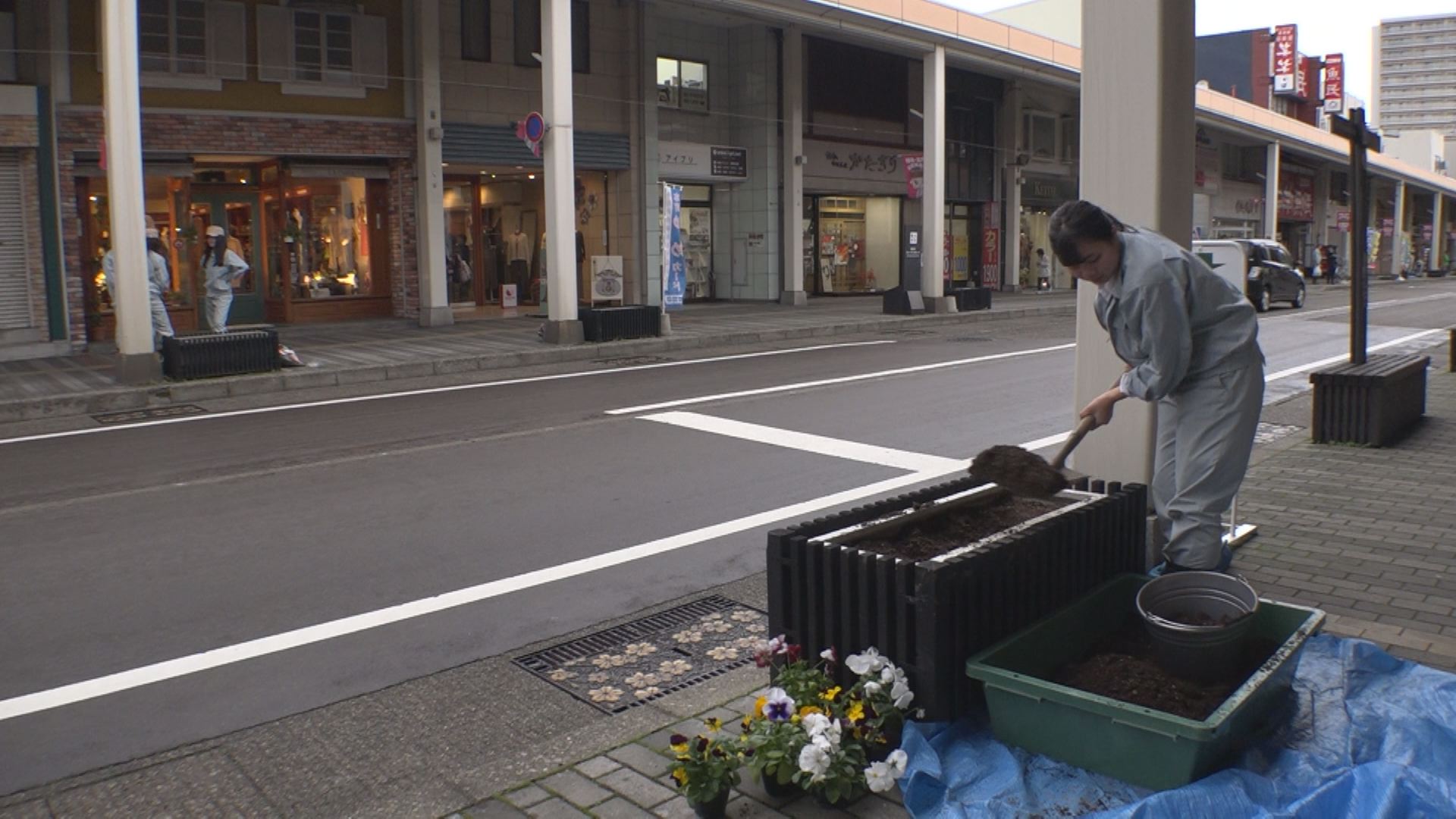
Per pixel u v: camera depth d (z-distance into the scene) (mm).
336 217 19500
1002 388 12266
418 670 4570
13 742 4004
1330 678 3785
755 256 26547
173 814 3477
